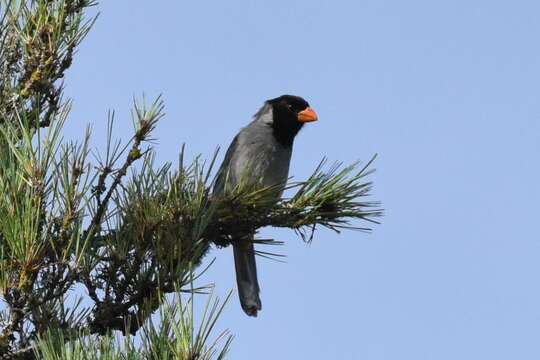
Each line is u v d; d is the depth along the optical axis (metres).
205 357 5.97
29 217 7.04
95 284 7.75
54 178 7.28
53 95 8.52
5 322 7.30
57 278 7.35
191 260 7.75
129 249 7.87
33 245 7.04
